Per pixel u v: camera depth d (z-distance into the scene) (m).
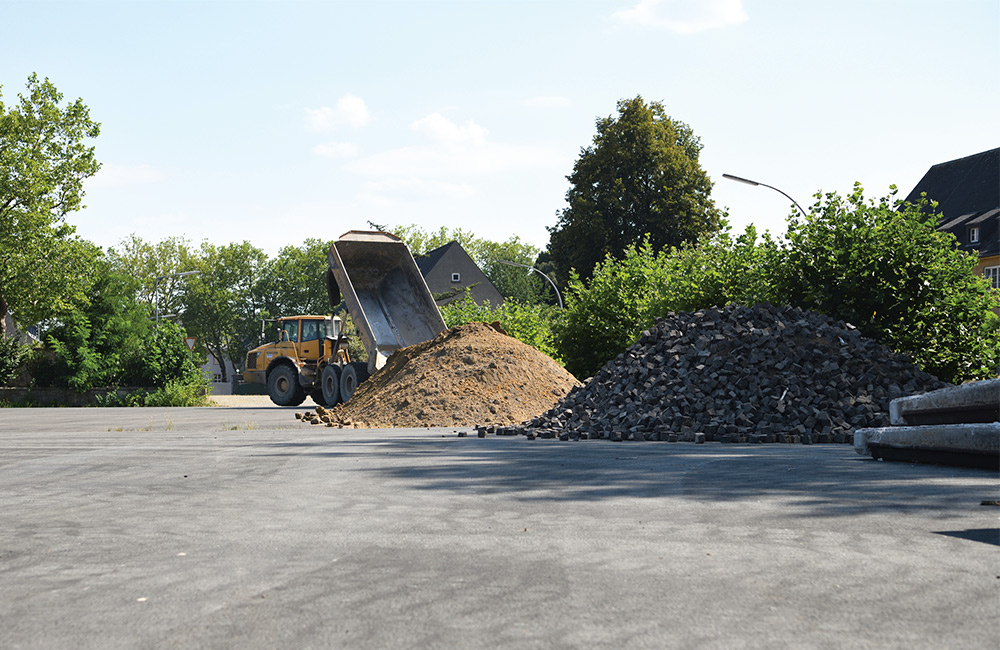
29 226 39.09
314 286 99.06
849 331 14.46
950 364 15.61
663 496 6.58
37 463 9.57
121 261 94.38
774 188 23.80
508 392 18.03
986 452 7.61
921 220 16.16
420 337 23.50
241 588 3.85
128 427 17.50
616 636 3.09
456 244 72.25
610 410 13.45
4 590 3.87
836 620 3.26
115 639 3.13
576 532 5.13
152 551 4.69
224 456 10.14
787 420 12.25
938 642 3.00
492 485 7.30
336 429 15.60
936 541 4.74
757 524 5.33
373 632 3.16
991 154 43.09
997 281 39.03
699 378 13.30
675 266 20.38
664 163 52.09
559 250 53.34
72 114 40.75
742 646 2.97
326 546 4.77
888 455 9.06
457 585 3.86
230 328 97.94
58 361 34.81
